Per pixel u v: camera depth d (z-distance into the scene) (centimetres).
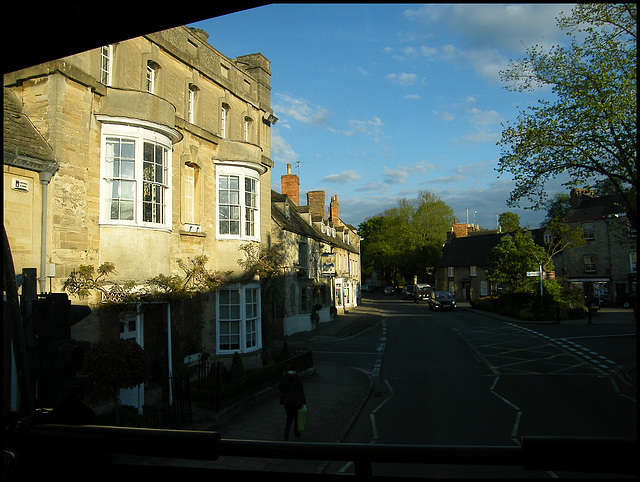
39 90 873
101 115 960
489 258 3847
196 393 1052
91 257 935
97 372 779
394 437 870
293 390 887
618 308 3756
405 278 7569
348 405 1137
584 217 4425
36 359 504
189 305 1271
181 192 1278
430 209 6388
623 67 1244
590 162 1360
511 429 875
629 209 1305
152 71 1196
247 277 1440
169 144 1108
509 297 3444
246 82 1680
